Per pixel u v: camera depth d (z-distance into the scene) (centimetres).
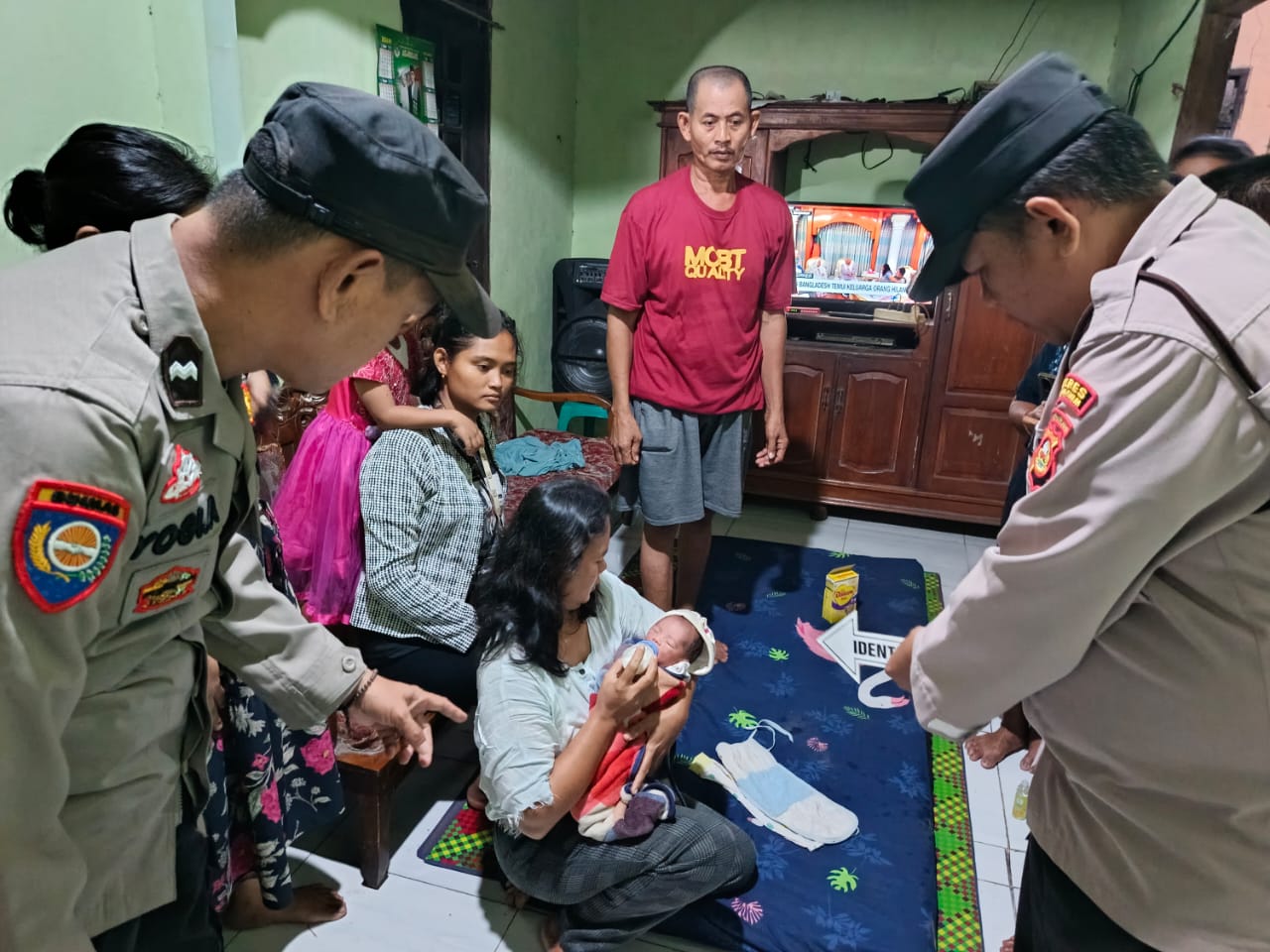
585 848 152
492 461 206
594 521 149
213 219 72
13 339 64
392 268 77
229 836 144
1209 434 69
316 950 161
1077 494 76
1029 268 86
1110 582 75
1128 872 86
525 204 371
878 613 297
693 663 171
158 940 94
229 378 82
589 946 160
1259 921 80
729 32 391
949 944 168
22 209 121
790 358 379
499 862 164
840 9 377
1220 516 73
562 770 143
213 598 95
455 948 163
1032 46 366
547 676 156
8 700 62
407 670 186
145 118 185
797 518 399
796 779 208
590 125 415
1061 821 95
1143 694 81
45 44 160
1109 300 76
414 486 179
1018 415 232
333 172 70
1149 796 83
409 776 209
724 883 164
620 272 252
